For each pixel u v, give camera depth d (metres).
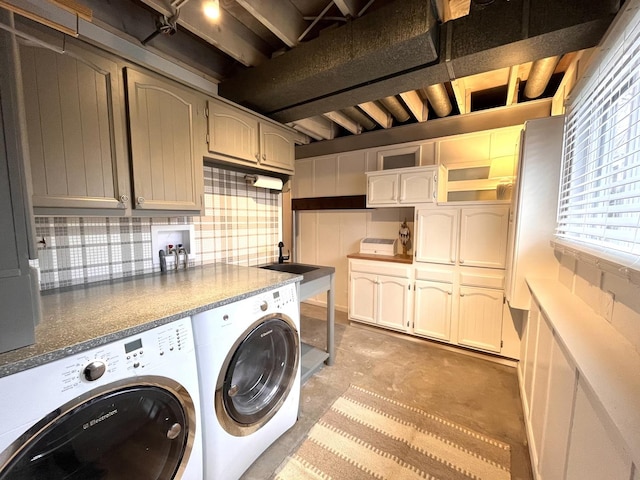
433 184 2.77
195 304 1.20
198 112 1.72
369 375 2.30
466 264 2.61
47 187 1.16
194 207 1.72
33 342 0.81
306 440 1.62
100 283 1.57
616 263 0.91
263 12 1.56
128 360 0.93
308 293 2.16
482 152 2.86
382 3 1.62
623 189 1.19
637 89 1.05
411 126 3.09
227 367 1.26
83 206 1.26
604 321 1.12
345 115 3.13
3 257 0.75
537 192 1.89
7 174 0.75
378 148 3.47
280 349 1.65
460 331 2.68
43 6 1.11
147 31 1.76
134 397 0.95
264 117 2.17
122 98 1.38
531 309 1.85
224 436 1.26
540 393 1.44
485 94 2.84
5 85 0.74
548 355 1.33
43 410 0.76
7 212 0.75
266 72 1.92
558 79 2.50
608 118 1.26
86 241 1.54
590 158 1.51
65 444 0.82
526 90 2.33
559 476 1.04
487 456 1.51
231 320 1.29
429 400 1.98
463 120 2.81
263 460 1.49
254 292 1.42
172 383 1.05
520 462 1.47
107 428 0.90
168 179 1.58
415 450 1.55
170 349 1.06
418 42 1.43
